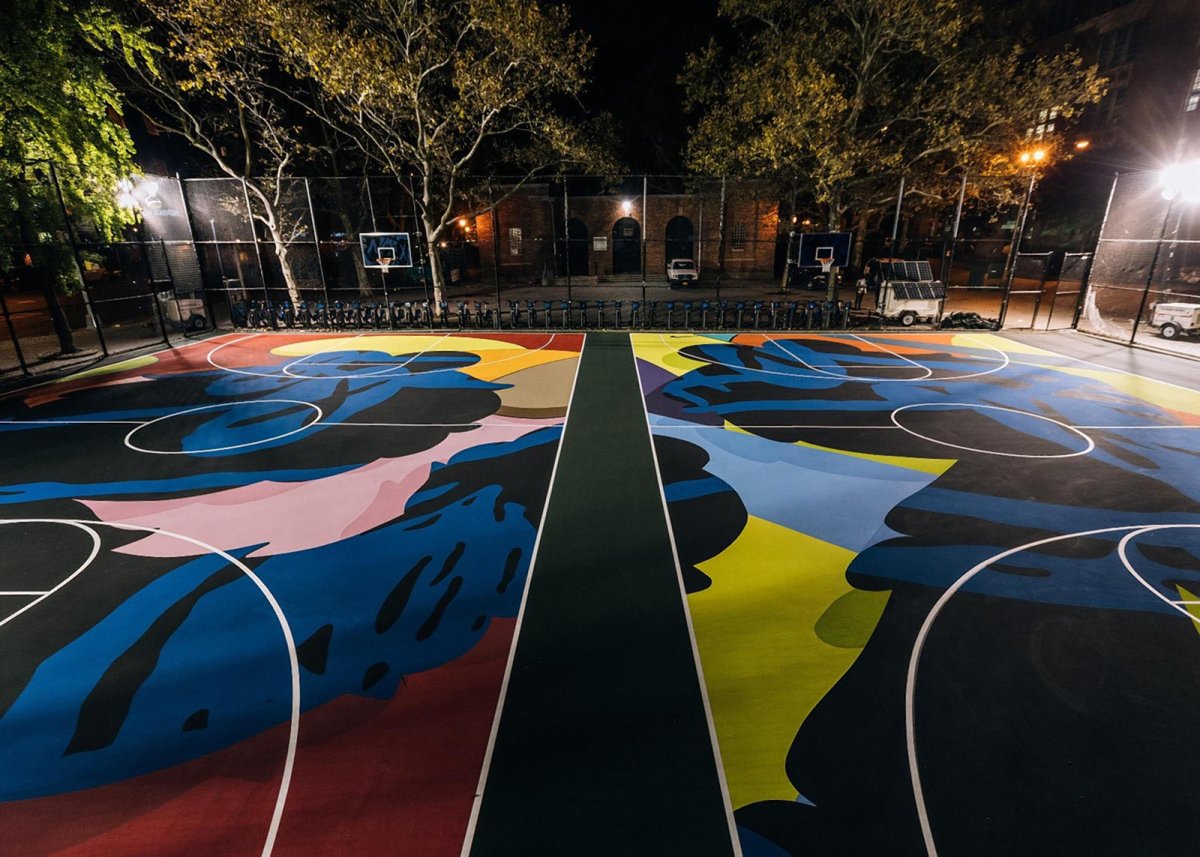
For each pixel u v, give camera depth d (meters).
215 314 28.84
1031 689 5.57
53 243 18.56
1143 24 39.31
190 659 6.04
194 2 18.86
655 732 5.09
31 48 16.50
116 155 19.69
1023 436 12.07
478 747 4.95
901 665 5.88
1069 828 4.28
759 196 29.28
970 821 4.32
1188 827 4.30
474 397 14.99
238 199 25.83
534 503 9.34
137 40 19.30
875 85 23.41
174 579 7.41
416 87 20.45
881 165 24.14
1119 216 34.72
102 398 15.18
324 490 9.88
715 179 25.81
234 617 6.68
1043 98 21.30
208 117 25.92
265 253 34.16
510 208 41.75
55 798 4.56
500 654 6.05
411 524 8.72
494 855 4.08
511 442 11.95
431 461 11.03
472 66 20.66
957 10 21.06
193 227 23.53
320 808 4.43
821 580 7.28
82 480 10.34
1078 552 7.87
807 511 9.02
